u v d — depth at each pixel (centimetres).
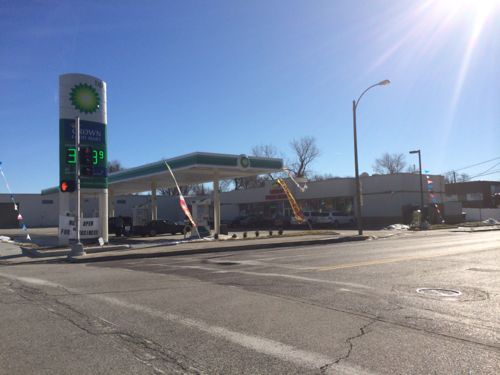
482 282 1038
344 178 5278
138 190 5006
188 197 7100
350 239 2827
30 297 955
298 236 3038
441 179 5469
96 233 2489
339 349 579
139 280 1174
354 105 3152
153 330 677
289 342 611
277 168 3300
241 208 6769
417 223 4266
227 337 636
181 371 509
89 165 2002
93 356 562
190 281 1137
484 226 4509
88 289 1042
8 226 6650
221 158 2998
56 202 6956
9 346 605
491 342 601
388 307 803
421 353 559
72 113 2470
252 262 1550
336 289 979
